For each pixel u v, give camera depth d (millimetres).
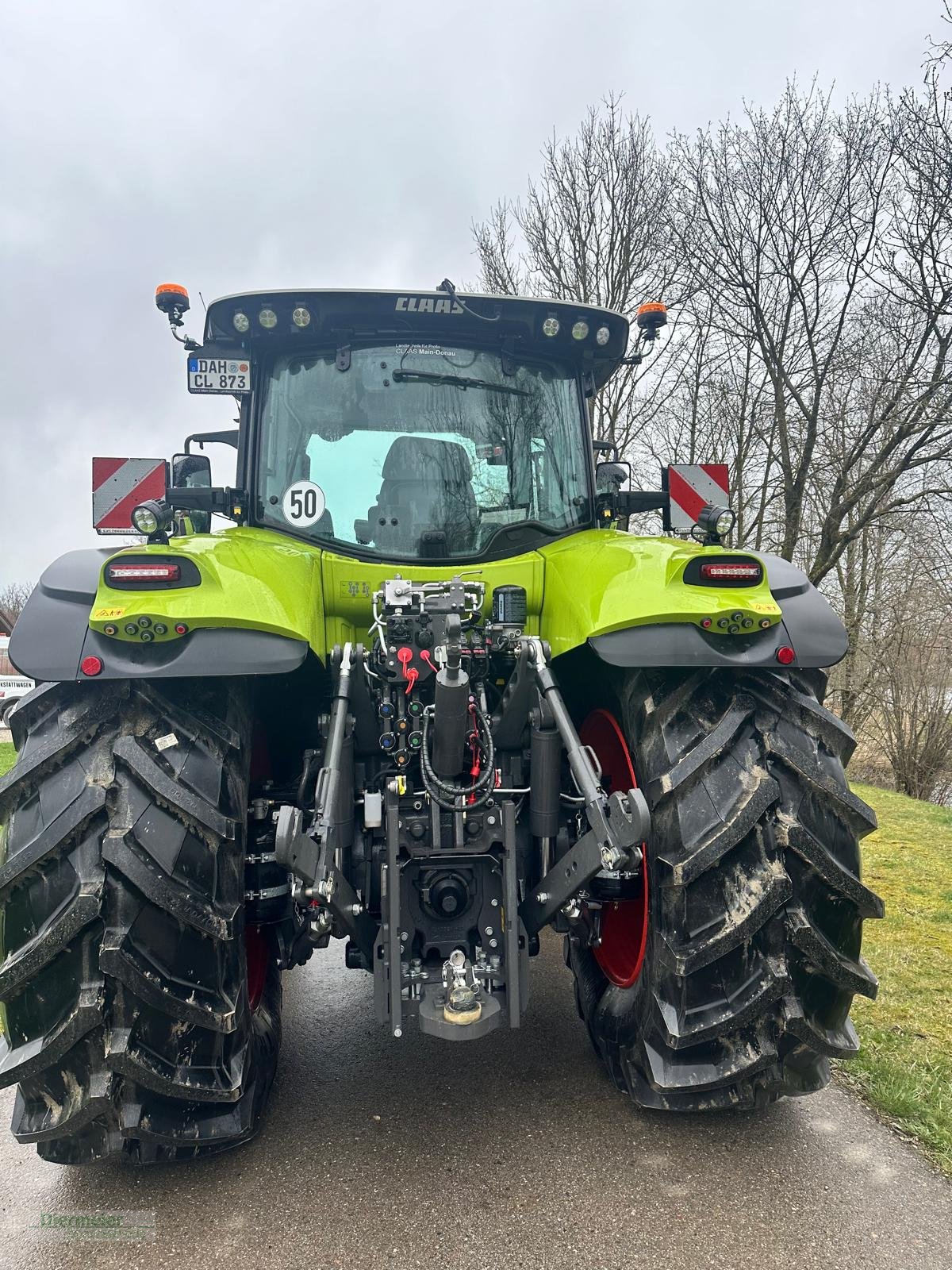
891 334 10812
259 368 2859
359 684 2246
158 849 1803
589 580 2283
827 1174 2111
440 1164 2152
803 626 2158
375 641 2307
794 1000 1944
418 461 2828
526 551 2850
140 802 1829
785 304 11211
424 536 2768
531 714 2330
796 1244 1855
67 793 1825
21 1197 2055
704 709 2096
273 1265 1804
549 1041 2867
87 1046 1784
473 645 2289
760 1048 1973
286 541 2654
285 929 2465
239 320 2738
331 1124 2354
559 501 2977
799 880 1938
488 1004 2064
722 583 2104
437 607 2180
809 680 2461
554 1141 2256
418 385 2865
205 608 1877
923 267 9992
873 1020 3023
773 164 10852
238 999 1933
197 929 1836
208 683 2090
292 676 2668
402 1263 1804
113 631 1840
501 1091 2529
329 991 3391
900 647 14258
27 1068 1771
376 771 2389
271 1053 2391
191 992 1835
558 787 2318
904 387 10273
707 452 13008
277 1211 1977
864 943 3873
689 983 1953
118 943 1737
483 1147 2230
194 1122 1950
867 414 11516
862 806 2029
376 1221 1938
